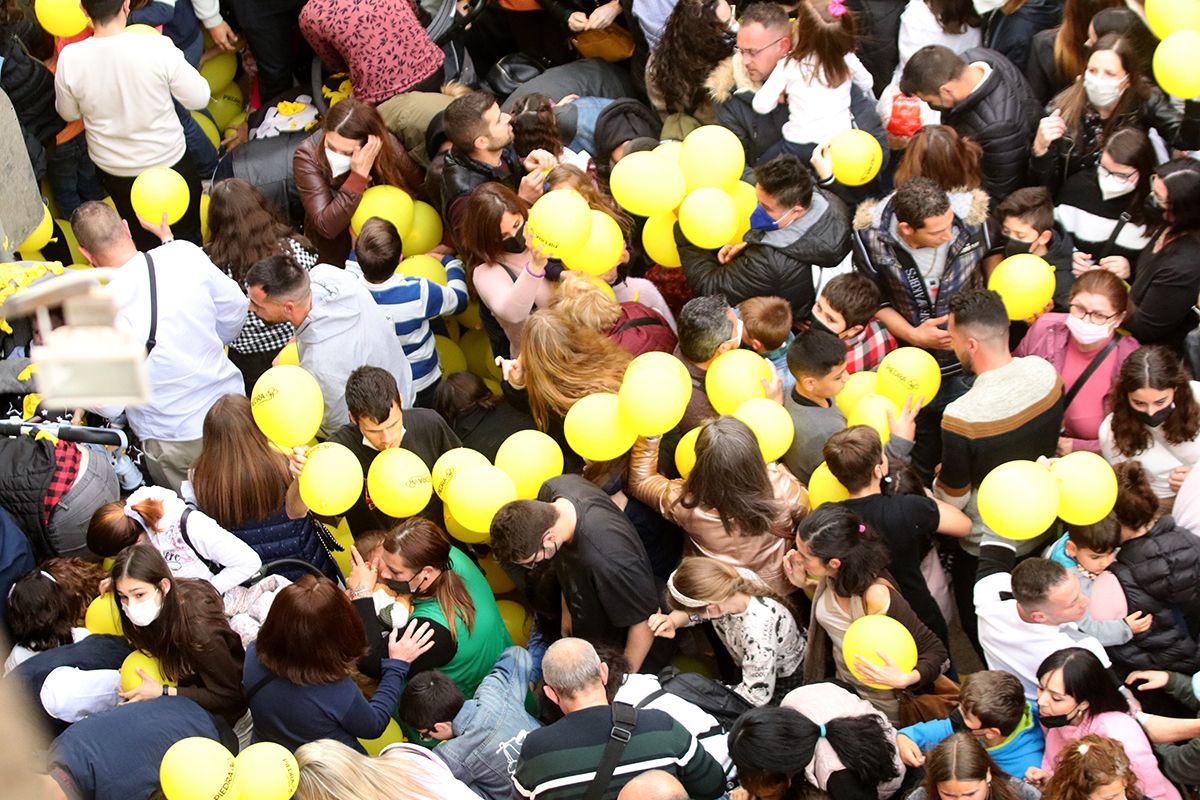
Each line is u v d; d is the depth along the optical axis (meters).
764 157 5.10
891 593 3.71
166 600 3.67
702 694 3.84
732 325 4.30
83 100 5.34
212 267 4.57
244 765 3.28
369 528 4.62
